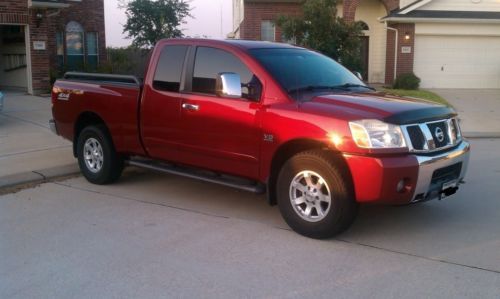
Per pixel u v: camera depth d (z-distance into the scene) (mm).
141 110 6742
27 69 19266
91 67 22156
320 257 4930
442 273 4559
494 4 23609
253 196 7004
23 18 18531
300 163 5309
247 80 5832
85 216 6191
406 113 5164
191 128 6211
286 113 5395
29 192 7254
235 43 6152
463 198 6879
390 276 4508
